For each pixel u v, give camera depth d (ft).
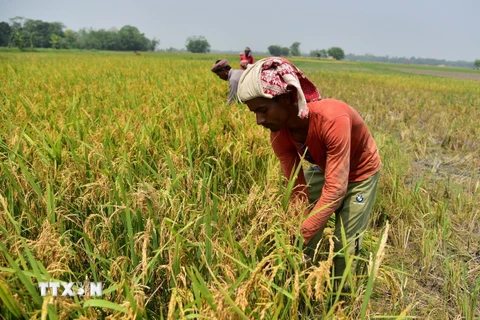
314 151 7.95
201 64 90.17
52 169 9.85
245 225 8.63
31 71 48.08
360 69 184.85
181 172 9.29
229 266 6.63
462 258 11.53
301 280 7.23
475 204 14.58
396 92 57.72
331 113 7.30
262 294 6.26
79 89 26.81
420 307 9.45
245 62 31.71
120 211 7.68
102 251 7.51
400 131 28.78
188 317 5.52
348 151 7.44
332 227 10.59
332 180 7.55
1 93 23.70
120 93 25.90
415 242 12.17
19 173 9.71
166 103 19.63
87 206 9.10
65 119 15.28
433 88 72.02
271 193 8.75
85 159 10.02
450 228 12.85
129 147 12.06
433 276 10.64
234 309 5.23
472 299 8.84
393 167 16.63
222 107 18.85
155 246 7.42
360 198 8.42
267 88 7.02
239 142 12.61
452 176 18.83
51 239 6.47
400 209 13.51
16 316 5.38
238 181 11.82
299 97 6.95
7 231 7.29
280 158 9.05
